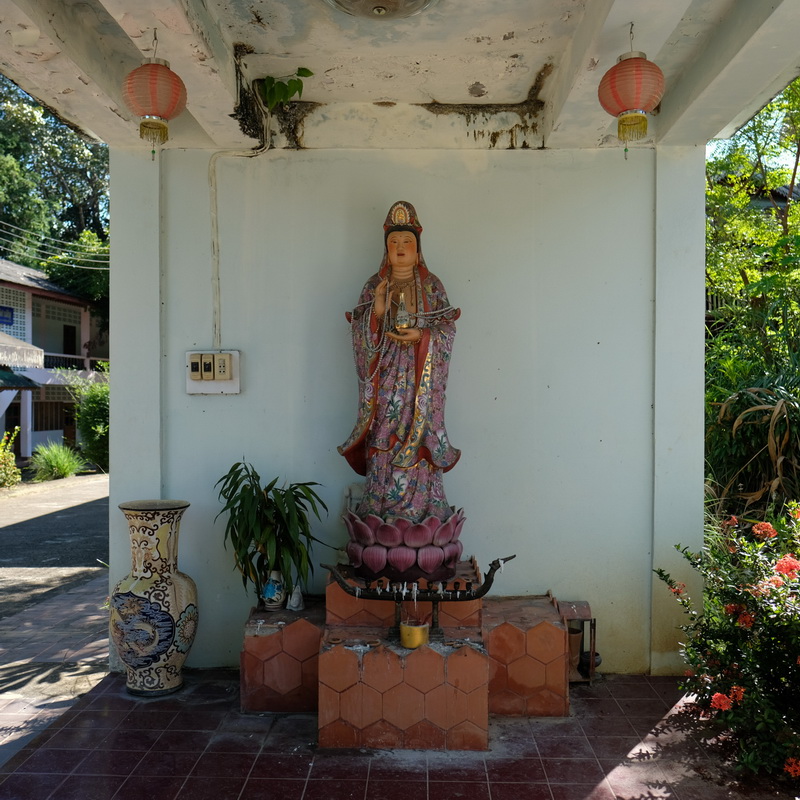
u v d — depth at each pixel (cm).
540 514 425
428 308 369
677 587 386
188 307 429
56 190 2584
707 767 315
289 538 389
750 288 688
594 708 376
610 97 293
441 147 425
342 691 330
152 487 425
